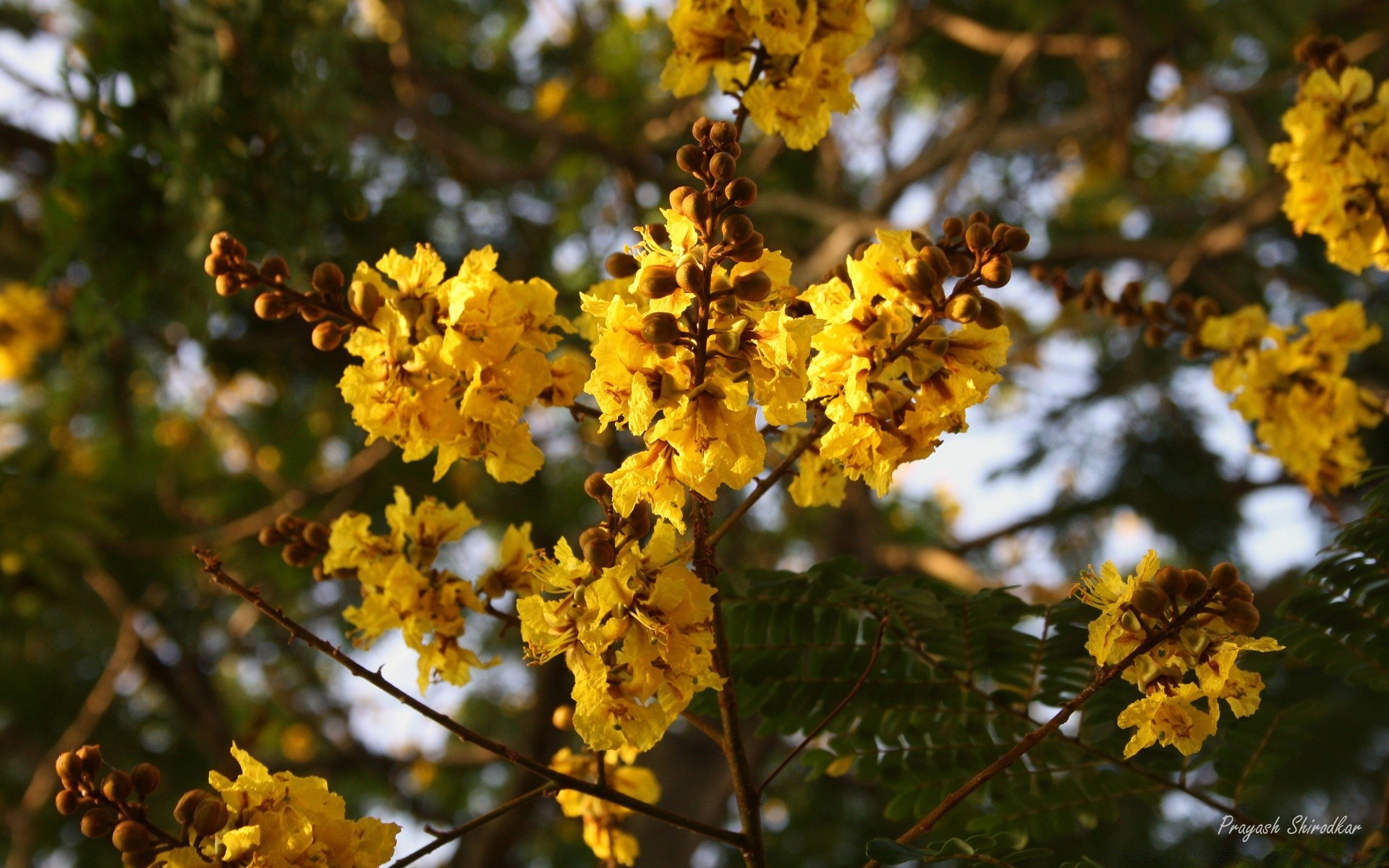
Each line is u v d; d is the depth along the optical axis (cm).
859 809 720
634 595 163
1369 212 269
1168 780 233
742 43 220
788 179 771
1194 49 794
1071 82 888
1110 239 729
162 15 389
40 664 834
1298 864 193
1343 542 218
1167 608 158
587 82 846
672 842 544
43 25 745
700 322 156
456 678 214
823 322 167
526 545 220
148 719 845
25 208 725
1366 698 537
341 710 892
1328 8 680
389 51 751
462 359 184
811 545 786
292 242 387
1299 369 291
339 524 220
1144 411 785
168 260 406
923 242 176
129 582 746
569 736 508
